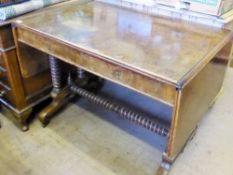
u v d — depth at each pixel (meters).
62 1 1.73
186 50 1.17
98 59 1.14
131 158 1.65
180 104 1.03
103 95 2.23
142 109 2.08
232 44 1.57
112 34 1.30
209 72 1.34
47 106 1.89
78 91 1.91
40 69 1.73
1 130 1.84
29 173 1.55
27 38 1.41
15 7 1.46
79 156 1.66
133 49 1.16
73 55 1.24
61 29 1.33
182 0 1.47
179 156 1.64
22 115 1.75
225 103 2.10
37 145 1.73
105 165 1.60
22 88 1.69
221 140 1.77
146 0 1.58
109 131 1.85
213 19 1.41
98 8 1.66
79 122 1.92
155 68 1.03
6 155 1.66
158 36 1.30
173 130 1.14
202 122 1.91
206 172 1.55
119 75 1.12
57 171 1.56
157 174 1.41
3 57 1.54
